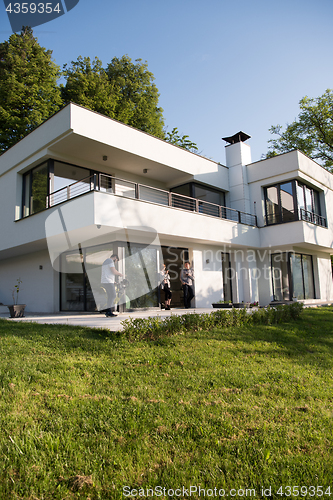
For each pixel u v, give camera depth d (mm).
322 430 2627
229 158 16359
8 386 3273
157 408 2945
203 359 4656
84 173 12070
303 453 2287
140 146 11719
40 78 23281
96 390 3326
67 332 6012
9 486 1838
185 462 2135
